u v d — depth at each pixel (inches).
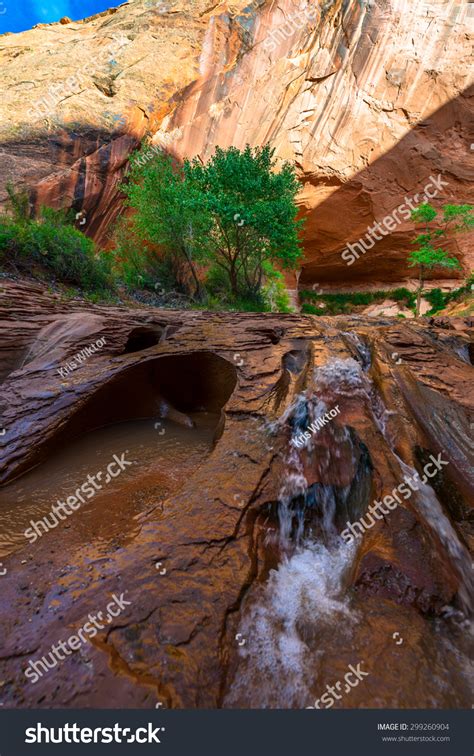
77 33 864.3
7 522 96.9
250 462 116.3
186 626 62.4
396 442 123.3
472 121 821.9
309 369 180.2
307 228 987.9
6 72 689.0
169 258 627.5
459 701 56.9
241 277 689.6
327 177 922.1
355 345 229.8
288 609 73.7
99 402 166.7
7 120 576.4
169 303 524.7
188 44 727.7
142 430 170.1
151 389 195.2
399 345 237.3
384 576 78.3
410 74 818.8
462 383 187.5
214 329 253.8
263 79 789.2
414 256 826.8
